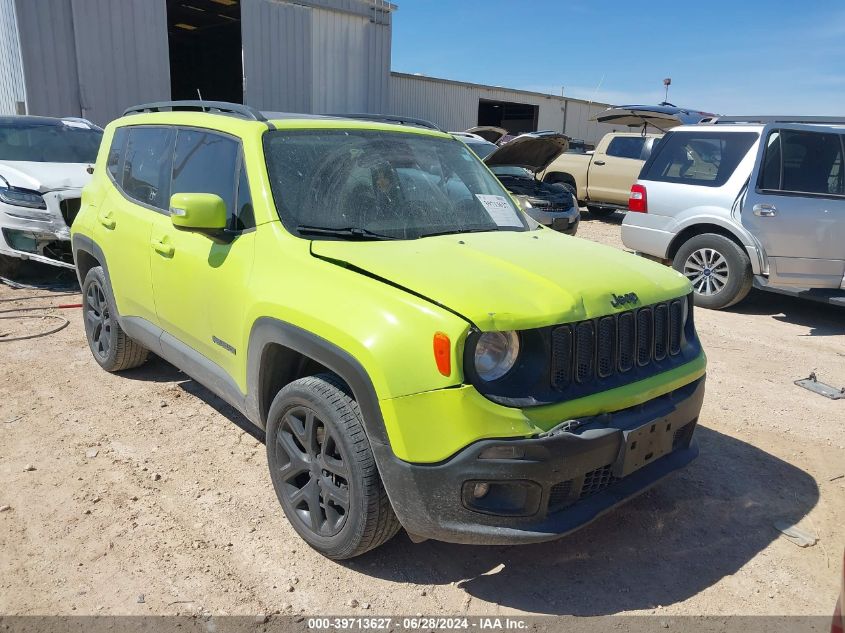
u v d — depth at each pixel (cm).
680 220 779
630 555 315
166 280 393
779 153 714
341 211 337
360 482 272
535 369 260
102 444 404
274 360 318
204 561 301
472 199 390
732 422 467
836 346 648
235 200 351
